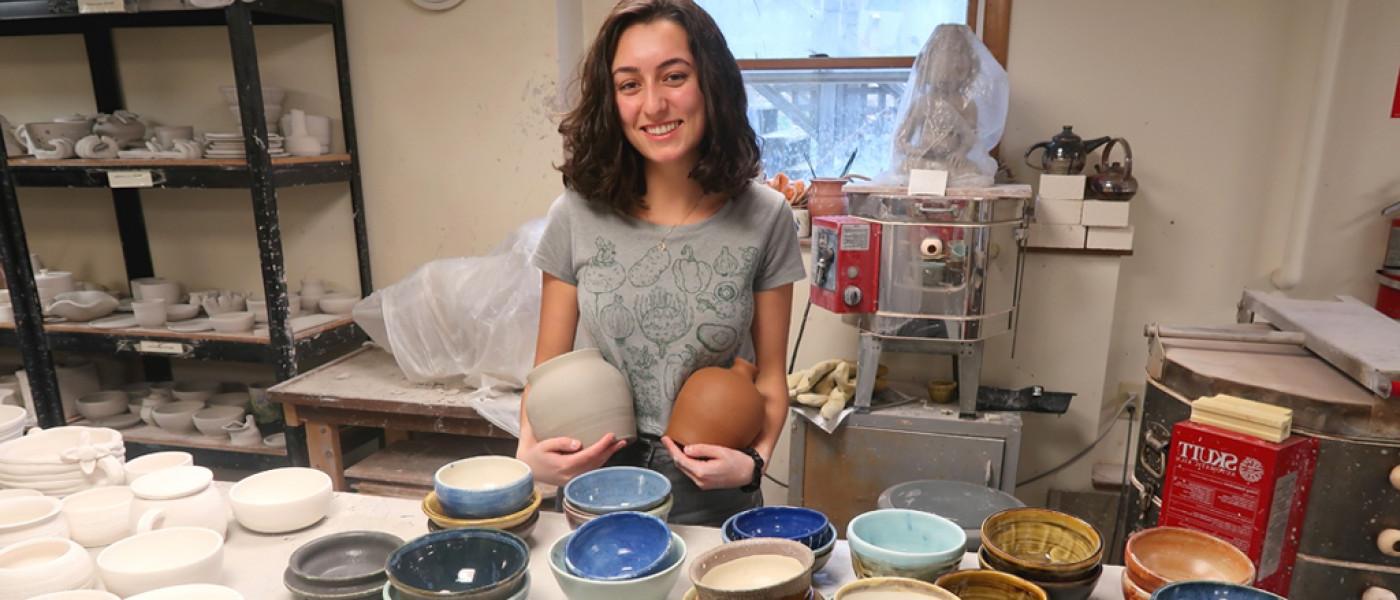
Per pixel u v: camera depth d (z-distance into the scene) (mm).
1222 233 2252
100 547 1076
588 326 1310
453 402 2020
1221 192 2227
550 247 1348
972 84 2000
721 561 882
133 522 1065
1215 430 1397
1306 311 1765
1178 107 2197
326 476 1199
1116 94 2223
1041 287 2242
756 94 2523
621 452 1300
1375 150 2076
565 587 875
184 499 1065
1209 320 2312
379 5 2422
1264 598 799
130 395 2643
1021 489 2424
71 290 2553
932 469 1994
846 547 1086
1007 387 2330
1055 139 2162
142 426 2549
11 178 2283
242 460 2373
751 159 1282
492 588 853
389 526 1151
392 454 2246
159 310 2375
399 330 2119
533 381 1195
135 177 2191
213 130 2578
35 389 2451
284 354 2234
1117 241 2133
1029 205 2053
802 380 2096
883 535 1010
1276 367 1534
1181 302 2320
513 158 2451
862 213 1935
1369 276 2152
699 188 1290
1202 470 1407
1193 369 1527
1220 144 2197
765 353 1368
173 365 2869
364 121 2520
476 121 2445
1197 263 2285
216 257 2713
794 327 2434
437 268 2096
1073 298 2227
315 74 2498
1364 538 1391
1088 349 2254
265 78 2525
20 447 1211
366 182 2570
